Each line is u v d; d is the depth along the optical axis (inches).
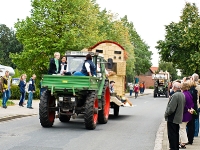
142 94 2524.6
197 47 1934.1
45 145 424.8
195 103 459.2
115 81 832.9
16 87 1293.1
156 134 545.0
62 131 550.0
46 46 1553.9
